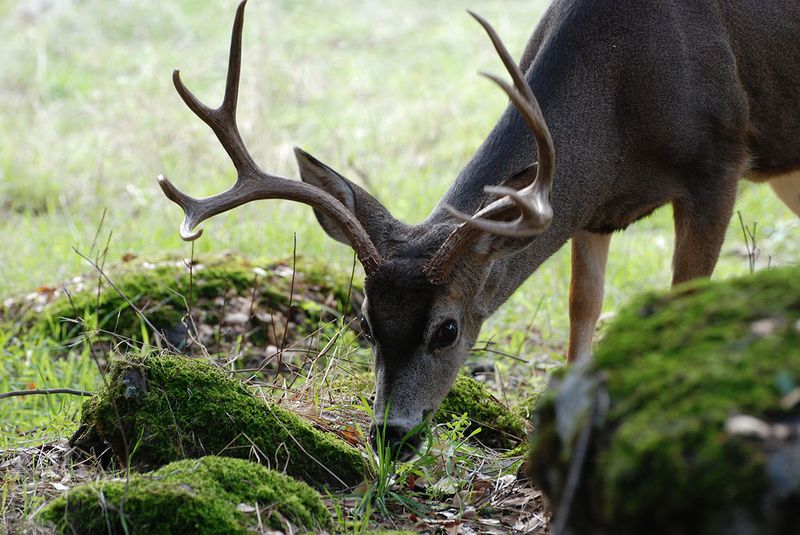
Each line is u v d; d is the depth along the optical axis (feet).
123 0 103.04
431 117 74.54
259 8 92.89
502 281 33.71
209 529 23.95
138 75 84.48
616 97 35.24
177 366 29.19
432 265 30.35
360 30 97.25
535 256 34.53
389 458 28.25
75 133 76.28
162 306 43.86
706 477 15.69
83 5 103.35
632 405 17.16
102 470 28.22
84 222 60.03
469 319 32.01
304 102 78.74
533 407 34.81
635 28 35.09
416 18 100.78
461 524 27.20
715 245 36.81
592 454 17.34
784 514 15.26
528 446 31.68
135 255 49.90
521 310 47.96
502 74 83.30
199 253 50.34
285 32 93.20
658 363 17.63
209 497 24.53
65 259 53.16
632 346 18.17
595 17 35.27
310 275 47.32
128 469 25.67
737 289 18.57
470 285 31.37
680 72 35.29
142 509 24.22
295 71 80.43
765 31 37.40
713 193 36.55
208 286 45.06
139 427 28.30
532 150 33.91
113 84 82.84
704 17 35.91
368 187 60.03
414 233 31.89
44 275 51.47
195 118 72.54
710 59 35.86
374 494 28.09
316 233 54.95
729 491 15.52
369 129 72.95
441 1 106.22
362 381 34.55
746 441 15.72
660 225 61.36
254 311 44.32
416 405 30.19
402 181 63.57
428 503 28.55
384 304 30.22
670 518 15.93
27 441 31.32
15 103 81.00
